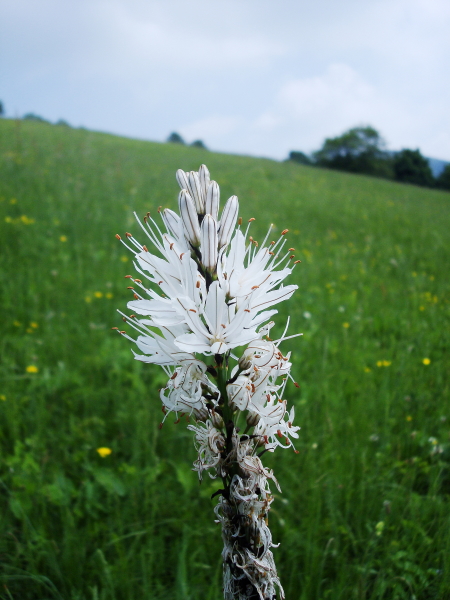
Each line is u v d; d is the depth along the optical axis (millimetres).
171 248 172
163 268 172
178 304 161
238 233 178
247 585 172
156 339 170
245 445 169
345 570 253
